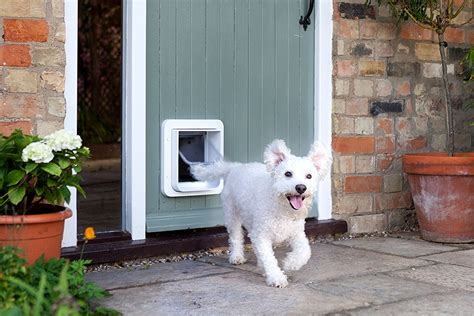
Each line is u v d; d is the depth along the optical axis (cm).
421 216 436
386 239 441
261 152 432
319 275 370
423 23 439
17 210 336
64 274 279
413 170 431
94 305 332
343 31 444
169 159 406
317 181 352
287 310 328
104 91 902
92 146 794
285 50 437
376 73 453
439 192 426
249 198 365
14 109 363
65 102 372
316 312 326
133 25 392
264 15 430
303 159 349
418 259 397
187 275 371
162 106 407
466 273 374
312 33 443
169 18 407
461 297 342
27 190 333
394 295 344
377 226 457
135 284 358
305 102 443
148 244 392
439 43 444
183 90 411
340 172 446
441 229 429
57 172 325
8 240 323
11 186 327
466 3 482
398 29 459
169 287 354
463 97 484
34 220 324
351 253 408
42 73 367
